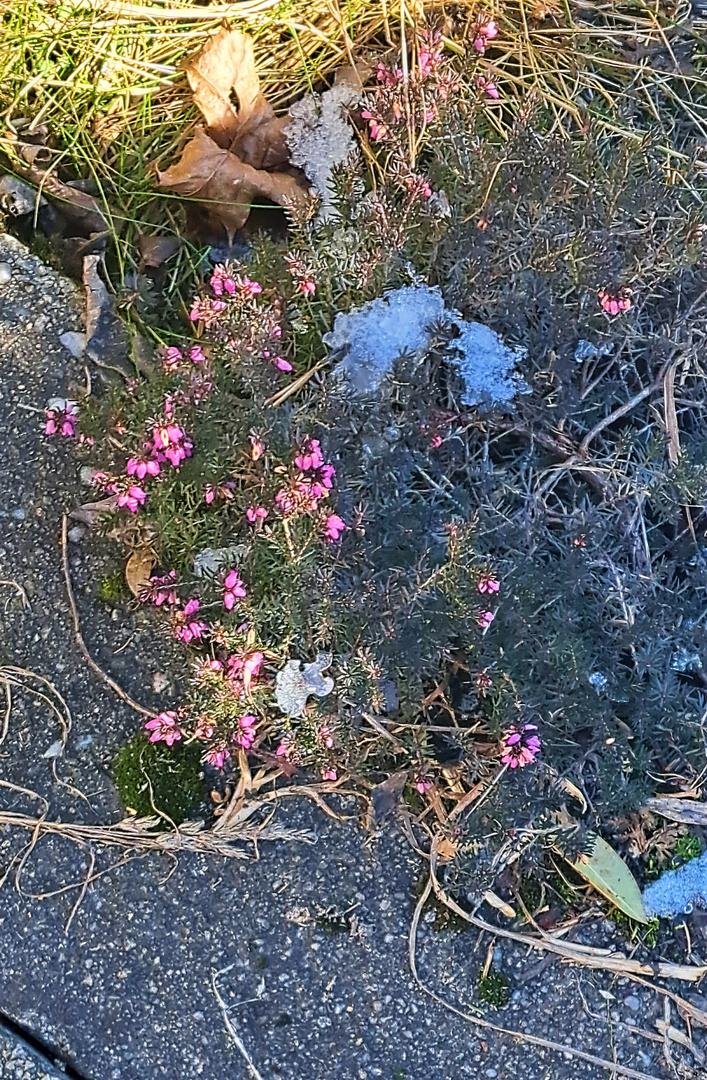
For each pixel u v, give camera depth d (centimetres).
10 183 230
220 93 235
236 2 250
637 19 257
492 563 190
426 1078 194
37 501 211
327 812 201
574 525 200
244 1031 195
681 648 198
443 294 204
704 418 219
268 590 189
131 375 213
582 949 197
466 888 195
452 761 197
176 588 192
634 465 207
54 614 208
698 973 197
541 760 187
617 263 198
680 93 256
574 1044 196
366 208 200
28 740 204
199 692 192
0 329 219
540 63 252
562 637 185
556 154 200
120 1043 195
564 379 202
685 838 200
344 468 190
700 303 209
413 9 246
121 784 201
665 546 208
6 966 197
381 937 198
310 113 237
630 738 194
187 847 199
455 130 204
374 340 201
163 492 188
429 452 199
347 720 188
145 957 197
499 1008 196
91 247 228
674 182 222
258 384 189
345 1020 196
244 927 198
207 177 229
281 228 238
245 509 187
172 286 230
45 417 215
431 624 182
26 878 199
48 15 241
